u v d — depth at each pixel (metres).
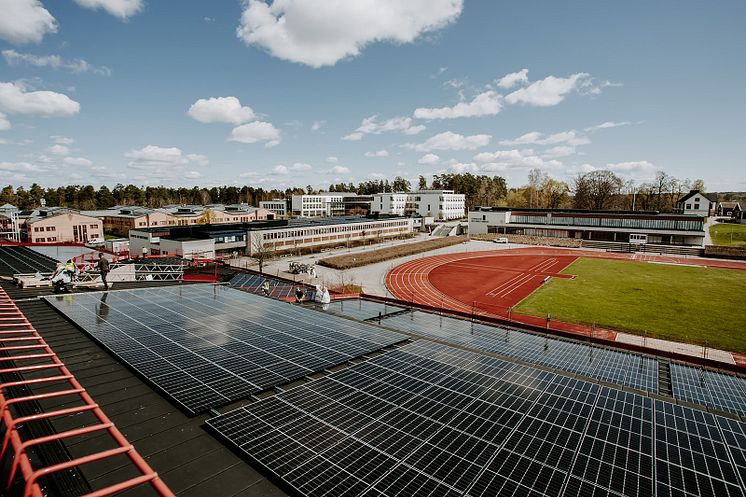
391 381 14.08
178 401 11.79
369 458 9.48
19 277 25.83
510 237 131.50
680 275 74.81
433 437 10.50
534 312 50.50
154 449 9.84
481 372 15.38
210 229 89.62
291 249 95.94
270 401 12.16
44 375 13.33
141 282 30.81
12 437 6.10
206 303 24.48
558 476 9.12
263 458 9.34
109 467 8.93
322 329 20.36
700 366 20.20
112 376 13.66
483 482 8.79
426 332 24.80
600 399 13.38
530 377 15.09
